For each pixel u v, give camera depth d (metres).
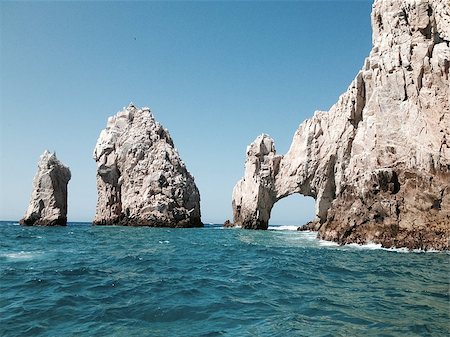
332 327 11.28
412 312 12.79
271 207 73.81
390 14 44.59
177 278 19.50
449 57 38.03
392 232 35.56
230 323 11.82
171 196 76.94
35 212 77.19
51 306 13.59
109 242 41.81
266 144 75.00
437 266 23.31
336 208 43.72
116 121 84.25
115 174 80.88
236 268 23.11
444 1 38.41
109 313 12.83
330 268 22.55
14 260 25.91
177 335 10.70
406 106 40.62
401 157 39.56
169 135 87.75
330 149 64.38
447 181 34.91
